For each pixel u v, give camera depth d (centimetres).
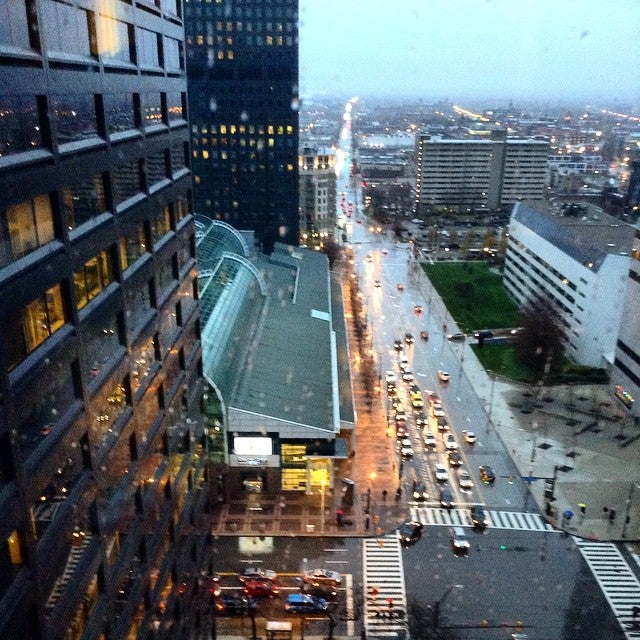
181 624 3644
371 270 16038
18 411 1733
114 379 2467
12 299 1673
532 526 6412
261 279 10581
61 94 1962
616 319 9912
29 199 1777
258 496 6831
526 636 4994
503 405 9000
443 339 11550
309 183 17775
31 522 1836
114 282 2484
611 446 7931
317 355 8625
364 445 7888
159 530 3156
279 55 14588
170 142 3234
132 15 2620
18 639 1788
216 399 6378
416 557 5922
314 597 5300
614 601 5400
